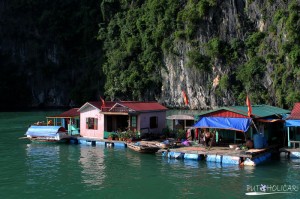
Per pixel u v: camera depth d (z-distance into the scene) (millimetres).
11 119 68250
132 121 34906
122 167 25828
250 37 84250
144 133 34562
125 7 117375
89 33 121938
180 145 30688
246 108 31328
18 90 117062
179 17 94875
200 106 91500
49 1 126625
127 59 107312
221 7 88062
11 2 123438
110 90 106250
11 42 121625
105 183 22109
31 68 120062
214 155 26578
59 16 123875
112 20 118188
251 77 80875
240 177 22547
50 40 122250
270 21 82000
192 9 91125
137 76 102688
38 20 123438
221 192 19953
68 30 124750
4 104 113750
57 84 120875
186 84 93312
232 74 85250
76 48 124188
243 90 83375
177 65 95125
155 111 35875
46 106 120688
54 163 27672
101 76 112688
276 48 78750
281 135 31703
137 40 106750
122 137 34125
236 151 27062
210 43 87812
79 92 114938
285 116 31984
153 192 20312
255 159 25766
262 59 80625
